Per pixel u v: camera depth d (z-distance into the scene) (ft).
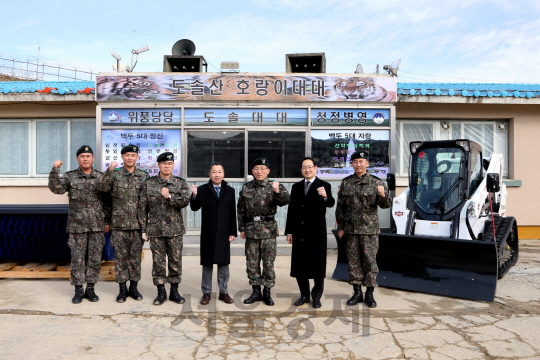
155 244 14.08
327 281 17.70
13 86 25.71
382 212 24.32
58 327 11.74
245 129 23.94
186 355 9.93
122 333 11.32
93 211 14.32
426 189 19.30
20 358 9.71
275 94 23.80
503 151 29.45
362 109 24.17
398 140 29.04
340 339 10.99
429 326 12.02
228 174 24.03
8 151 27.50
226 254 14.11
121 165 23.70
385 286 16.58
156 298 14.12
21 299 14.47
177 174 23.81
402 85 27.84
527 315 13.11
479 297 14.69
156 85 23.66
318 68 25.36
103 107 23.73
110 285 16.66
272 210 14.35
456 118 28.89
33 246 17.48
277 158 24.07
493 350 10.33
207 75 23.71
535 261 21.80
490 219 19.62
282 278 18.02
